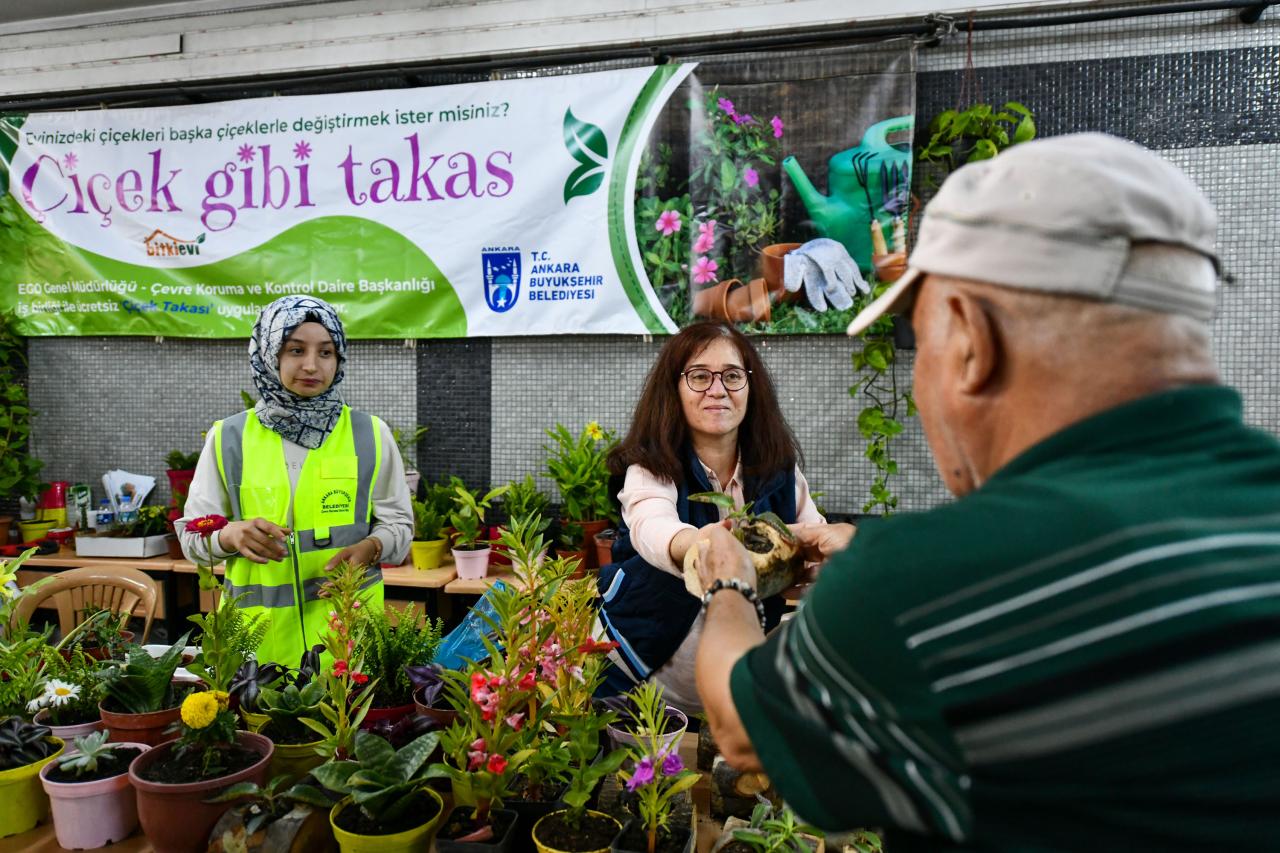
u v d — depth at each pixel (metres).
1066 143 0.56
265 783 1.15
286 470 2.04
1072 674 0.47
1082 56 2.78
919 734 0.50
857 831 1.03
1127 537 0.48
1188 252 0.54
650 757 0.98
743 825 1.07
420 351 3.31
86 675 1.36
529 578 1.14
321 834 1.07
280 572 1.99
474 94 3.09
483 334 3.17
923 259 0.60
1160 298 0.52
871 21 2.87
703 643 0.78
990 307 0.56
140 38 3.43
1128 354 0.53
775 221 2.92
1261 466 0.53
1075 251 0.52
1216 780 0.45
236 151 3.27
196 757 1.13
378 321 3.24
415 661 1.37
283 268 3.28
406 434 3.33
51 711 1.31
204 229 3.31
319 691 1.27
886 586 0.53
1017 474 0.56
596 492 2.94
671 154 2.97
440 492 3.11
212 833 1.03
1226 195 2.71
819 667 0.55
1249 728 0.45
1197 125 2.72
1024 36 2.81
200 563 1.39
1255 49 2.67
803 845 0.97
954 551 0.52
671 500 1.59
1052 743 0.47
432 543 2.96
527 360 3.23
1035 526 0.50
